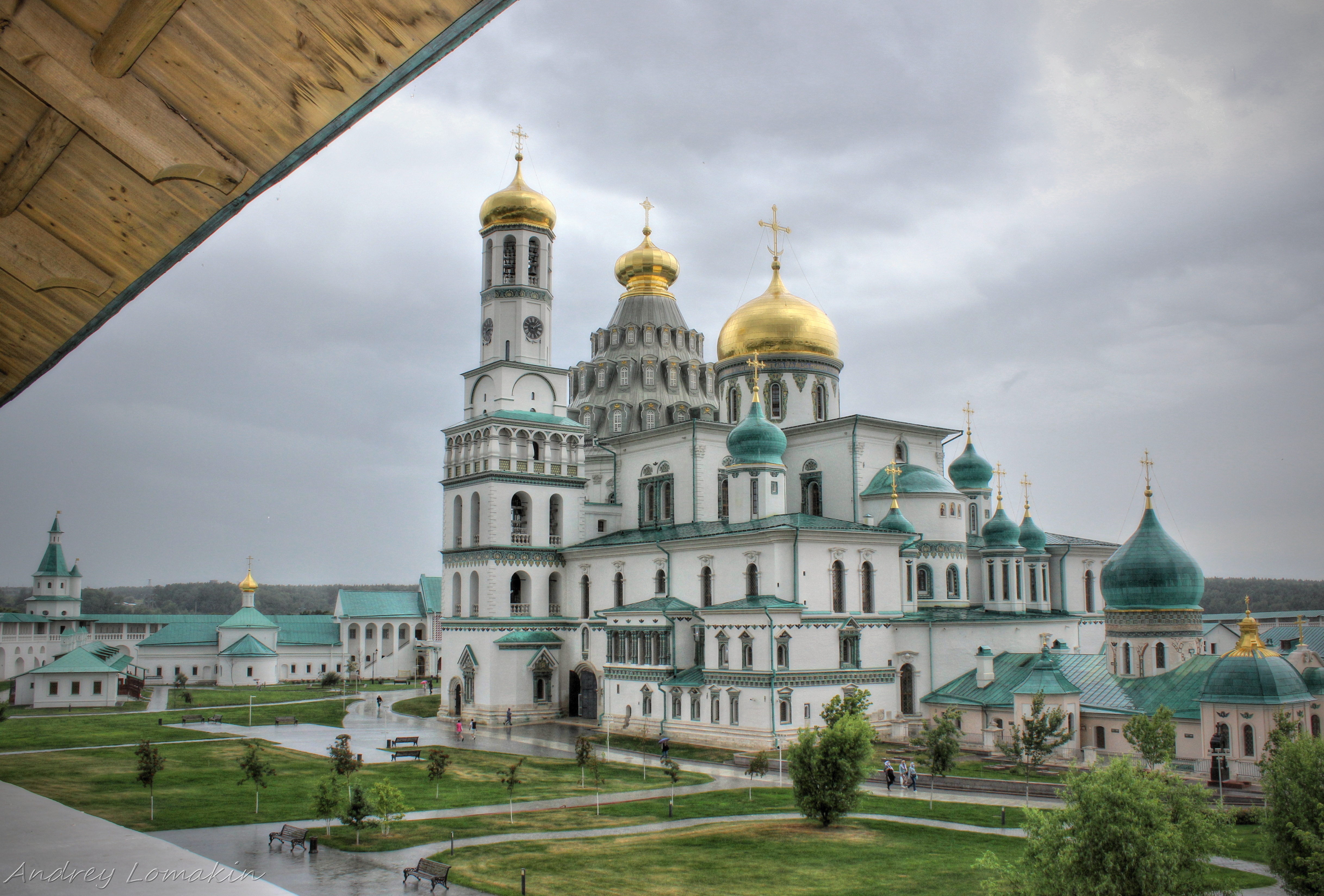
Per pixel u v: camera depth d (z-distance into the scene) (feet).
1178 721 229.25
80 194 42.37
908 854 153.28
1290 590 524.11
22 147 39.37
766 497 300.81
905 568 303.27
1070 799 111.04
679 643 296.92
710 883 136.46
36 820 61.46
